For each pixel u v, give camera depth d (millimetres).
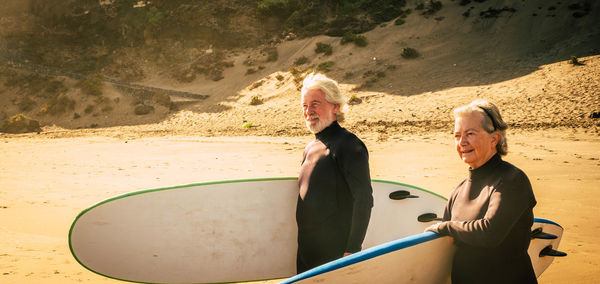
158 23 55812
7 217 6539
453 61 37062
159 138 25062
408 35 43875
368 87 35094
